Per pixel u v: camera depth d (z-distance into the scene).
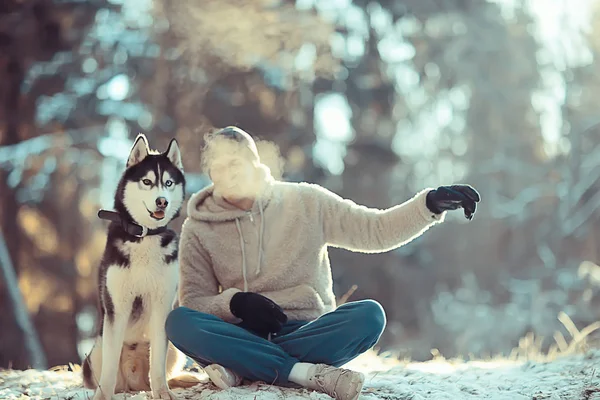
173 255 4.46
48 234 18.94
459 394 4.65
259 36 18.97
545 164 26.67
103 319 4.48
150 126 18.97
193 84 18.80
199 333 4.36
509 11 26.97
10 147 18.30
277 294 4.71
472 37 24.80
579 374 5.08
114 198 4.50
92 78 19.39
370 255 21.17
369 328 4.42
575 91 26.70
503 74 26.36
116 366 4.38
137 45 19.36
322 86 20.30
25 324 13.10
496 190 26.06
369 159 21.30
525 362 5.70
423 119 26.05
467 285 22.75
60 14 18.41
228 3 18.73
